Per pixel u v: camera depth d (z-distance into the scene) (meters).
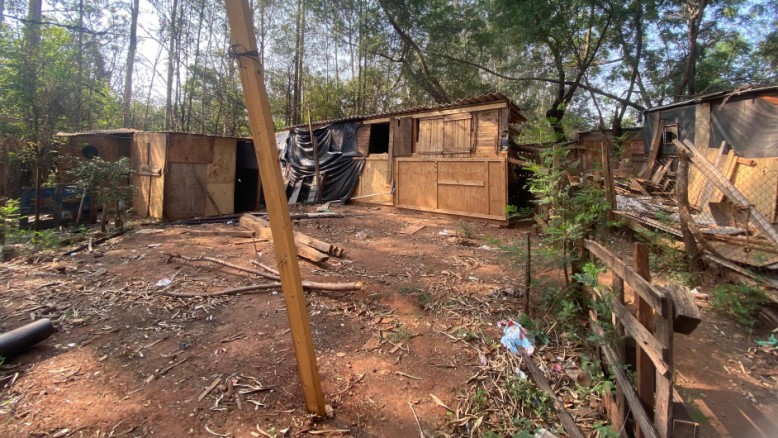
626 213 5.98
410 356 3.02
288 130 13.66
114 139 9.52
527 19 12.66
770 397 2.64
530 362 2.83
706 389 2.73
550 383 2.70
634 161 11.78
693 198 7.63
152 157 8.46
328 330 3.34
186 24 17.08
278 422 2.28
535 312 3.58
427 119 9.63
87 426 2.17
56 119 9.70
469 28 15.98
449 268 4.95
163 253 5.35
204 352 2.94
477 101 8.53
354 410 2.42
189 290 4.06
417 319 3.58
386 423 2.34
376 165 10.86
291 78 19.52
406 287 4.22
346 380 2.70
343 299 3.95
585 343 2.96
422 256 5.53
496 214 8.22
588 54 13.76
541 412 2.45
